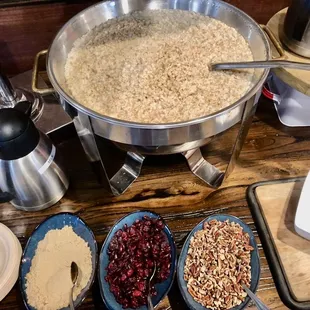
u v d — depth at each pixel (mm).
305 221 801
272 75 1033
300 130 1026
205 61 812
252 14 1123
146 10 934
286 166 958
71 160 988
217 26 887
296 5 858
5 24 1021
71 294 716
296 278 777
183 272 754
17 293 781
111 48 852
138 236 779
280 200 881
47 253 785
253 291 721
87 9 870
